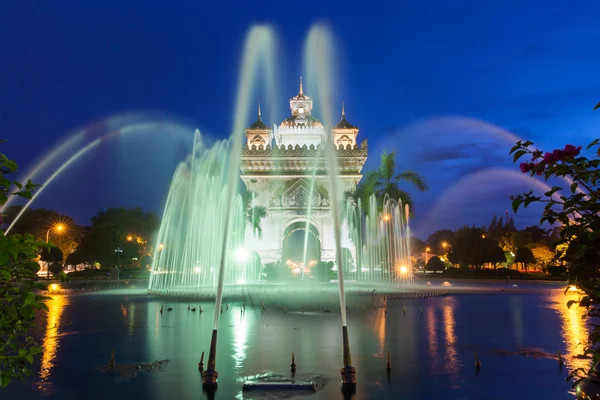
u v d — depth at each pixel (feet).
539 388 47.16
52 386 48.19
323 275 251.80
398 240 237.04
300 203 299.58
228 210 57.72
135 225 383.24
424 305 122.21
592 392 31.42
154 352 63.62
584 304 23.67
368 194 238.07
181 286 204.44
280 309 111.75
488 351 63.93
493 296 150.10
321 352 63.41
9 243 22.40
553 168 24.27
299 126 342.44
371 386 48.06
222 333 78.28
